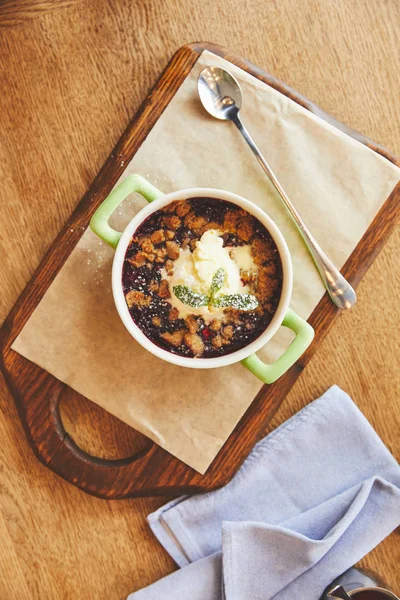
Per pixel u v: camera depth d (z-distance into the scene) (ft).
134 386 2.27
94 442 2.34
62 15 2.31
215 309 2.11
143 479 2.29
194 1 2.31
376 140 2.33
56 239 2.25
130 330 2.09
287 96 2.25
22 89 2.31
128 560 2.37
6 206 2.32
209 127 2.25
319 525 2.32
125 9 2.31
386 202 2.26
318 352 2.36
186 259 2.13
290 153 2.25
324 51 2.33
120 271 2.10
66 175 2.32
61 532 2.37
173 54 2.31
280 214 2.26
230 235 2.14
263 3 2.32
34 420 2.28
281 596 2.34
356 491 2.31
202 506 2.34
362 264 2.26
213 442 2.27
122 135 2.25
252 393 2.27
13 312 2.26
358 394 2.37
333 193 2.26
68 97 2.31
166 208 2.13
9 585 2.36
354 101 2.33
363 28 2.33
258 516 2.35
